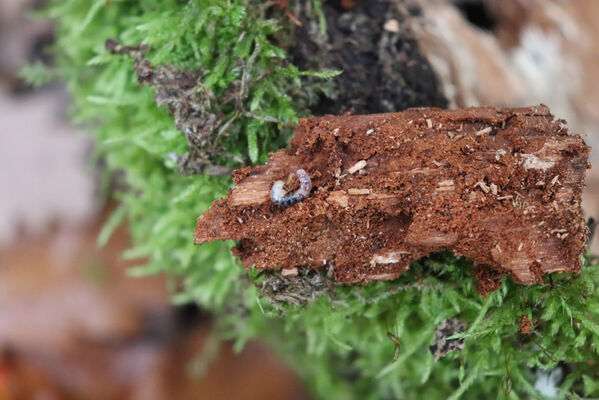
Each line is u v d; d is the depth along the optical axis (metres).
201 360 0.49
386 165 0.38
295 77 0.40
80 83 0.45
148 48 0.40
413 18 0.42
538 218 0.38
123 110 0.43
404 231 0.38
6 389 0.47
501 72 0.44
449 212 0.38
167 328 0.49
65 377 0.48
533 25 0.46
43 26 0.52
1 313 0.49
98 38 0.43
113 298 0.49
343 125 0.38
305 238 0.38
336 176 0.38
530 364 0.40
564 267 0.38
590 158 0.45
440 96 0.41
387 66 0.41
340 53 0.41
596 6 0.46
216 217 0.38
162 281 0.49
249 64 0.39
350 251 0.39
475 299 0.39
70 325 0.48
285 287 0.39
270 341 0.46
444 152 0.38
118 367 0.48
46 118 0.55
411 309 0.40
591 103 0.46
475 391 0.42
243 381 0.49
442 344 0.40
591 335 0.39
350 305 0.40
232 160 0.40
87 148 0.54
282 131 0.40
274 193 0.38
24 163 0.54
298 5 0.41
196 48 0.40
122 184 0.50
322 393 0.48
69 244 0.51
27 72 0.46
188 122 0.40
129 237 0.50
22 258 0.51
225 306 0.44
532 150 0.38
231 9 0.39
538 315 0.39
